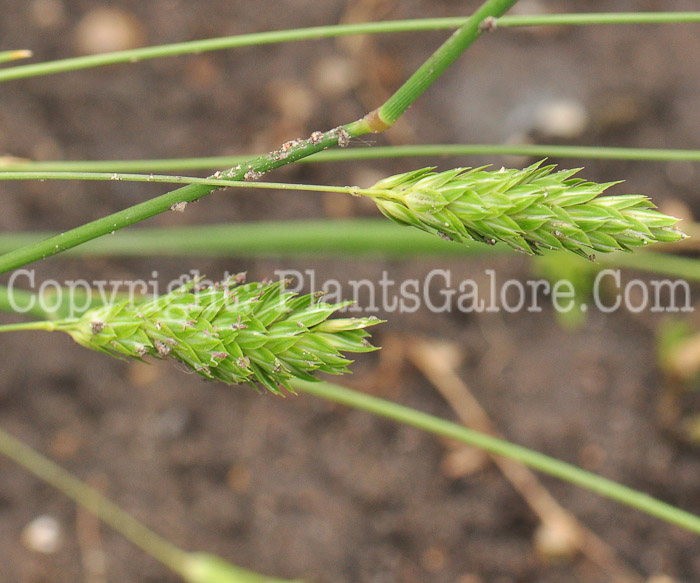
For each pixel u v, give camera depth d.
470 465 0.45
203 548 0.44
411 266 0.47
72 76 0.47
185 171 0.47
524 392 0.46
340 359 0.24
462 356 0.47
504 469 0.45
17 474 0.44
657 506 0.28
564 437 0.45
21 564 0.42
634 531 0.44
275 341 0.24
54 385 0.45
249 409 0.46
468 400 0.46
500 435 0.46
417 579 0.44
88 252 0.35
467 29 0.24
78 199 0.46
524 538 0.45
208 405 0.46
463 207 0.24
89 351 0.45
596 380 0.46
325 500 0.45
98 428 0.45
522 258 0.47
